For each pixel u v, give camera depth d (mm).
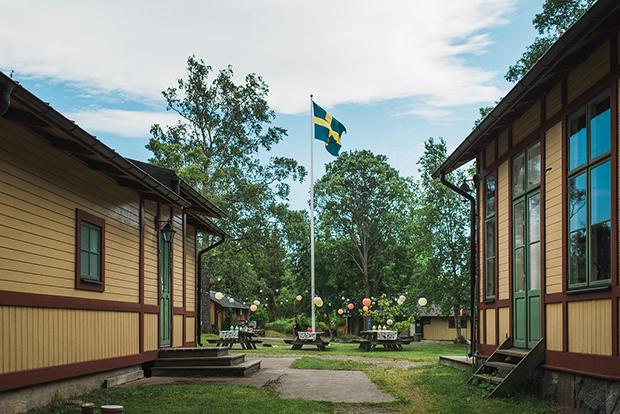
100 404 7152
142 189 10320
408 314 34438
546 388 7859
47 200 7297
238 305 52156
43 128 6793
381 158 47469
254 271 40031
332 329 46125
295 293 51688
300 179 37688
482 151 11891
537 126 8688
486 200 11594
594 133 6844
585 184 7023
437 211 31312
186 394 8047
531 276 8859
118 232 9734
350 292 46500
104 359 8859
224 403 7297
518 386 8242
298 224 36062
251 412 6754
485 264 11477
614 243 6180
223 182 35125
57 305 7414
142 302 10719
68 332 7734
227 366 10711
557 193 7855
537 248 8648
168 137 36312
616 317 6086
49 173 7371
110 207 9422
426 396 8477
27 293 6699
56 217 7527
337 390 8977
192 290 15445
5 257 6285
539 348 8062
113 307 9312
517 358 9180
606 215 6477
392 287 44656
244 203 35500
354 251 47281
